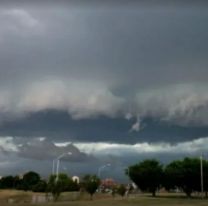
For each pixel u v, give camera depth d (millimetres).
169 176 117438
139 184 122875
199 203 72875
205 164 113688
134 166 122875
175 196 116688
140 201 78250
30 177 170625
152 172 119875
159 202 75500
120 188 104312
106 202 74688
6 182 178625
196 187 115688
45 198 95250
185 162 116188
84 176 99625
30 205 66438
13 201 83688
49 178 98312
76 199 94125
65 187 95750
